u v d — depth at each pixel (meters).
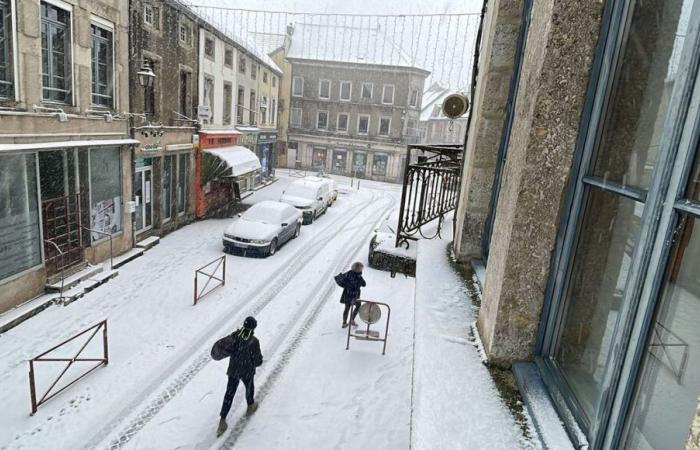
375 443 5.89
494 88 3.65
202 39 17.19
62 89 9.50
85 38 9.84
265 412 6.36
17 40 7.99
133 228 12.66
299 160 40.41
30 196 8.66
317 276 12.23
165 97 14.55
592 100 1.86
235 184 20.09
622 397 1.39
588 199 1.86
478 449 1.66
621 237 1.60
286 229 14.93
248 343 5.98
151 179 14.09
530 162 1.99
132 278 10.77
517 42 3.48
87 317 8.61
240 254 13.64
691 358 1.14
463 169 4.80
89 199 10.54
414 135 39.84
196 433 5.84
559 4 1.84
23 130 8.26
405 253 12.34
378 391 7.02
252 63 25.11
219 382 6.96
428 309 2.98
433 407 1.90
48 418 5.81
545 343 2.14
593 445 1.53
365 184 36.12
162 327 8.52
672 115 1.26
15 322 8.00
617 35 1.72
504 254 2.15
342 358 7.91
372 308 7.84
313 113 39.44
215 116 19.48
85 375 6.76
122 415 6.04
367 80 37.97
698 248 1.14
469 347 2.44
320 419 6.30
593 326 1.78
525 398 1.93
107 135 10.98
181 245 14.04
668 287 1.24
